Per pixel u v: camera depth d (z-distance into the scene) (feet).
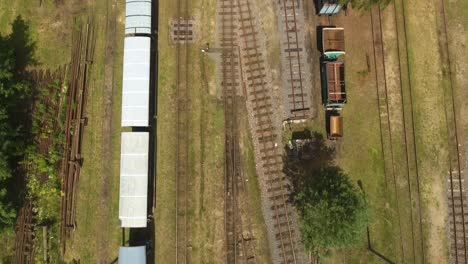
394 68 101.19
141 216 91.66
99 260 95.25
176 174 97.60
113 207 96.58
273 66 100.83
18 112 98.63
